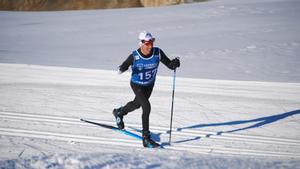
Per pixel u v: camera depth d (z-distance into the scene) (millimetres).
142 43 18375
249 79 35312
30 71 36844
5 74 35438
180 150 18859
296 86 33938
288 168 12469
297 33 59188
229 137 21828
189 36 58656
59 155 13016
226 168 12109
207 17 75812
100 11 93125
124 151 17375
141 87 19297
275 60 43719
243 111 27266
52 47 52406
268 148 20281
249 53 47156
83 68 38031
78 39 59188
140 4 105000
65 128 21375
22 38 60719
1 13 94312
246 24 67312
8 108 24812
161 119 24453
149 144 18984
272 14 75312
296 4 84750
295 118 26250
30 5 106875
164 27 67438
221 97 30469
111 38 59281
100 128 21828
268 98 30797
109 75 36000
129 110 20625
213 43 53219
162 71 38188
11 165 11531
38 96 28391
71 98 28281
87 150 17641
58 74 35906
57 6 105375
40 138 19281
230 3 90562
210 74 37062
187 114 25875
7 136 19281
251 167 12406
